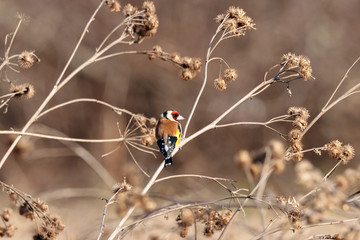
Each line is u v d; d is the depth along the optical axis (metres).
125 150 18.48
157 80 21.36
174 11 21.50
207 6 21.64
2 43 20.06
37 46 20.72
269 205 5.18
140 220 5.06
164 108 21.36
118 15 21.42
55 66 21.22
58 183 17.97
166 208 5.20
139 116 6.09
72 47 21.23
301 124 5.47
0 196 14.28
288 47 21.89
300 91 21.38
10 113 20.34
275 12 22.12
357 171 5.04
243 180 17.28
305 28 22.02
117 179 16.42
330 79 21.50
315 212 4.56
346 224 4.62
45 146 19.06
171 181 17.14
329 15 22.14
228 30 6.13
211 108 21.14
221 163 19.39
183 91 21.48
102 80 21.38
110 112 20.97
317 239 5.21
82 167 18.88
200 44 21.55
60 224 5.41
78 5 21.28
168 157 5.78
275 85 21.50
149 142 5.99
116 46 21.39
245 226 5.50
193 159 19.58
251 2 21.86
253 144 20.88
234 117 20.98
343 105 21.05
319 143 20.97
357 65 21.59
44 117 20.70
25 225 5.72
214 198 7.25
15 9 20.20
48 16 20.75
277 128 21.00
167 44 21.38
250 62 21.64
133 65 21.34
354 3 22.05
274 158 5.31
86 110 21.08
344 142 20.70
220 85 5.88
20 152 7.57
